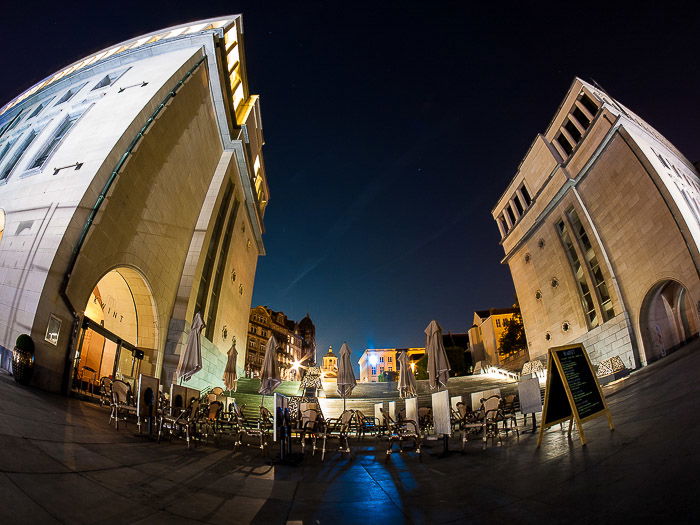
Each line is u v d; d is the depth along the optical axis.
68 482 4.46
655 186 19.22
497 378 28.48
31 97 25.25
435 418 10.06
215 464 7.55
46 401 9.23
